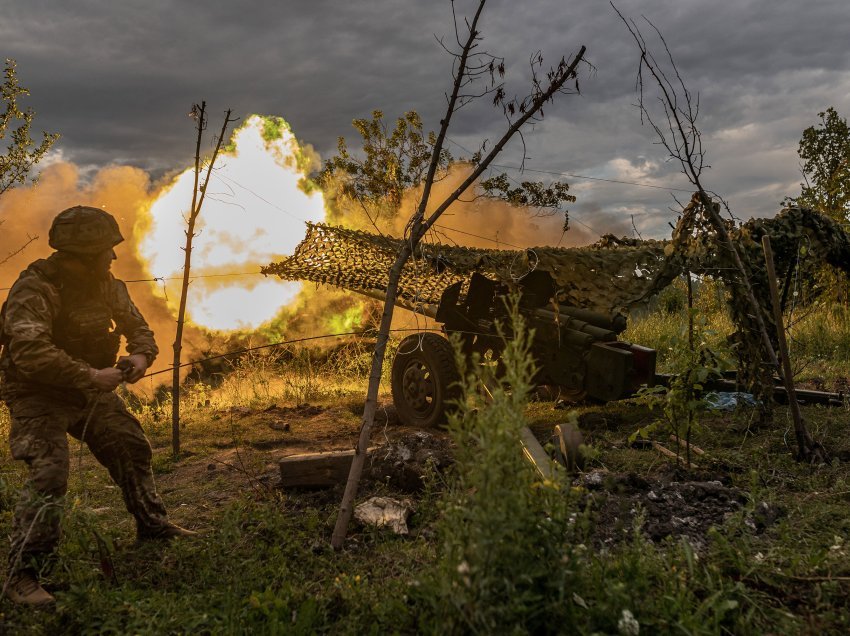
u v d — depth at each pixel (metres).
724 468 4.95
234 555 3.46
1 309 3.50
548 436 6.13
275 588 3.28
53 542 3.36
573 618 2.30
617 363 6.00
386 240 6.86
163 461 6.12
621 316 6.23
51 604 3.19
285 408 8.48
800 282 6.96
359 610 2.94
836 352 9.05
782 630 2.56
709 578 2.78
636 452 5.39
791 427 5.85
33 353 3.32
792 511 3.92
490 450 2.19
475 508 2.20
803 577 2.98
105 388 3.53
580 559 2.57
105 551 3.39
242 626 2.83
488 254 6.46
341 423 7.53
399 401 7.16
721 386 6.79
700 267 5.82
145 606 2.98
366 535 3.97
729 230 5.98
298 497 4.77
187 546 3.77
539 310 6.54
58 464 3.46
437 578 2.53
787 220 6.18
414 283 7.41
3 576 3.50
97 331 3.65
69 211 3.59
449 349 6.62
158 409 8.77
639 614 2.46
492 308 6.80
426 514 4.06
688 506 4.07
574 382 6.34
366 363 11.36
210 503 4.89
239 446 6.63
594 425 6.46
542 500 2.45
